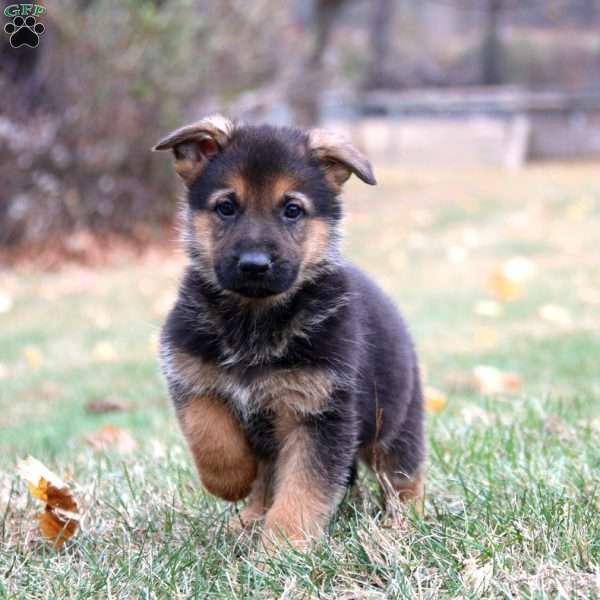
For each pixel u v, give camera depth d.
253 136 4.89
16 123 13.93
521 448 5.09
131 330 10.81
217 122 4.91
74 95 14.22
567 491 4.38
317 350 4.36
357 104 28.28
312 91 20.11
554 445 5.18
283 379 4.33
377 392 4.68
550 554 3.68
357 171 4.77
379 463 4.89
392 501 4.40
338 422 4.35
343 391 4.35
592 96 29.27
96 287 13.03
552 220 18.05
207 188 4.83
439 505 4.48
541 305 11.43
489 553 3.76
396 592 3.55
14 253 14.22
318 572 3.78
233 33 16.64
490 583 3.53
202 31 15.64
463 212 19.14
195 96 15.39
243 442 4.55
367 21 33.53
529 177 24.22
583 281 12.85
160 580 3.74
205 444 4.44
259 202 4.73
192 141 4.97
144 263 14.48
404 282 13.21
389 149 29.73
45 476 4.23
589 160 29.03
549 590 3.49
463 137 29.31
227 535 4.35
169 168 15.06
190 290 4.69
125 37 14.30
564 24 33.16
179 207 5.15
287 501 4.25
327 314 4.46
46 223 14.41
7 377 9.03
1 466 5.49
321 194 4.87
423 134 29.62
